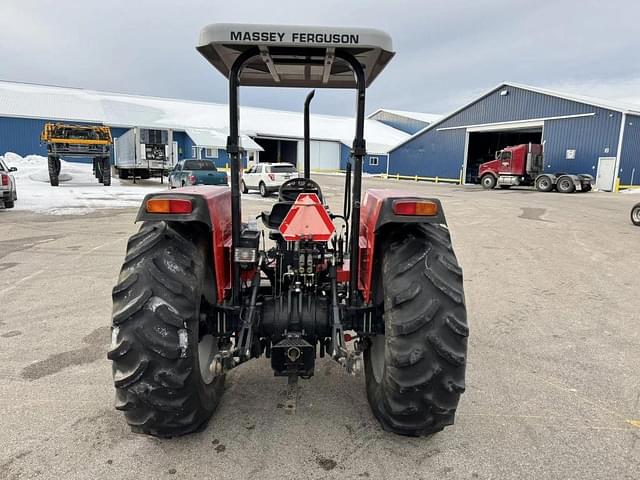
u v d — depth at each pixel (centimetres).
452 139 3441
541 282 616
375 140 4988
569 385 326
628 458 243
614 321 463
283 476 224
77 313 470
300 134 4606
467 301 530
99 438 255
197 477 223
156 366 217
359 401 296
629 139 2475
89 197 1698
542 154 2633
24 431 262
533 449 249
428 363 221
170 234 240
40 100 3994
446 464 235
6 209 1316
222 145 3694
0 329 425
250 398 299
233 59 274
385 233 265
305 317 261
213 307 259
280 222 309
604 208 1562
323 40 223
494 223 1193
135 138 2494
